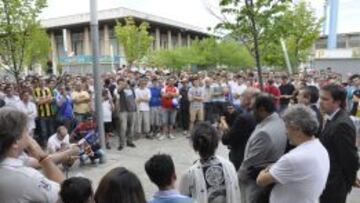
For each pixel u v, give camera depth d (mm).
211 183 3268
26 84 11430
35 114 10469
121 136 10625
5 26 12344
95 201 2025
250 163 3990
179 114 13086
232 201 3320
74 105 10898
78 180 2188
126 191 1954
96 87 8852
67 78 14359
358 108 9648
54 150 7430
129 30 36844
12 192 2107
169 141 11617
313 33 23781
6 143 2203
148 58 40500
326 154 2912
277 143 3840
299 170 2770
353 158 3525
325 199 3580
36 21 13469
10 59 13492
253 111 4328
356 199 6086
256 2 8305
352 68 26094
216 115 12773
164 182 2580
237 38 9242
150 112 12133
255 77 16016
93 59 8805
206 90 12773
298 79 14742
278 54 21484
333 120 3652
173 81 12914
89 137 8430
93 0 8586
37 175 2242
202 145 3273
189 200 2566
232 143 4754
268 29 8570
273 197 3062
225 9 8625
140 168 8453
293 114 2896
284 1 8398
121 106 10609
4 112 2293
